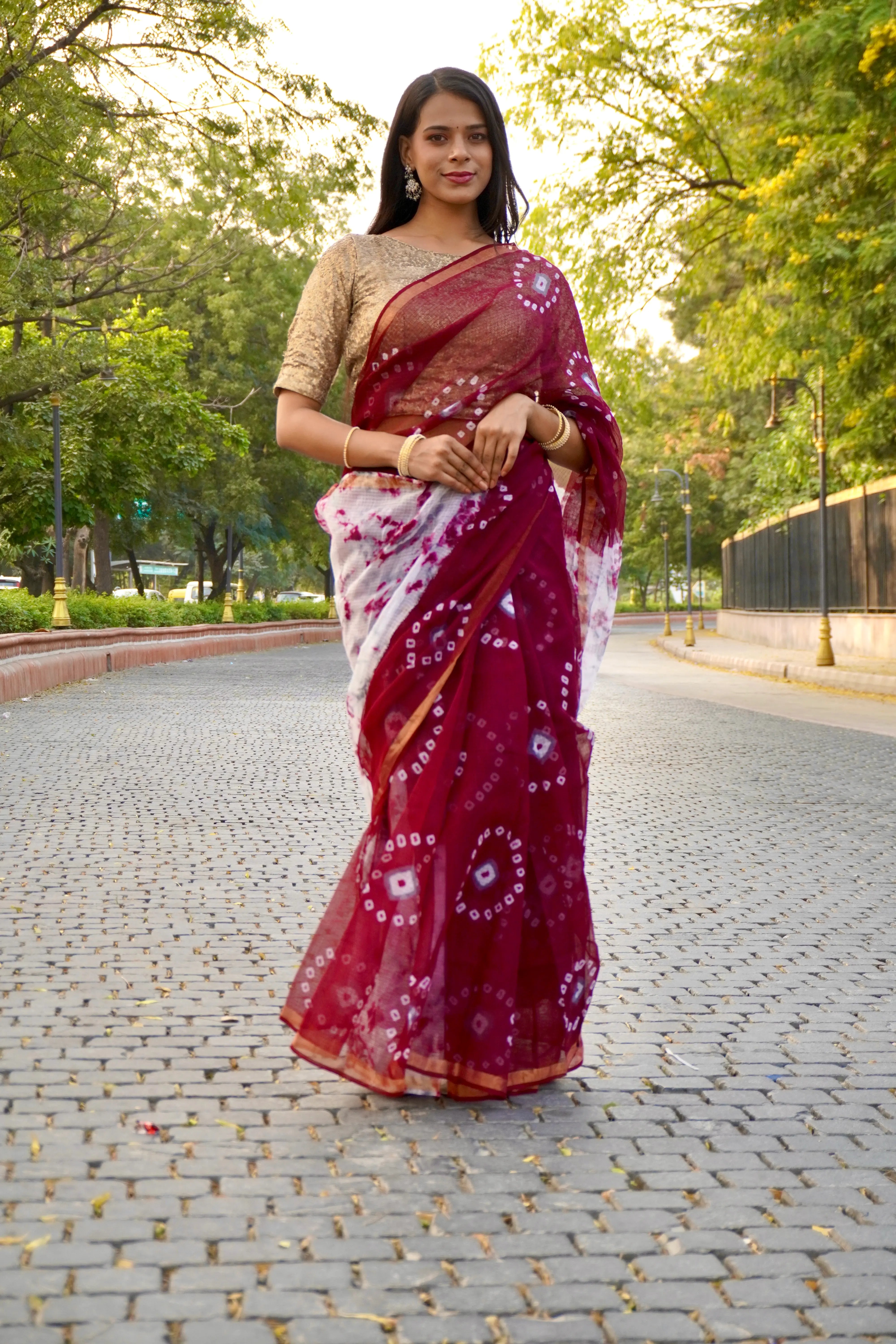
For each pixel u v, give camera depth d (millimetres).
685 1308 2119
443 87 3102
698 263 21781
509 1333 2020
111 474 29219
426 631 2959
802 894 5672
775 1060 3463
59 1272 2152
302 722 13312
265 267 41219
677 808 8117
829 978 4328
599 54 19453
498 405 3006
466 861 2910
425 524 2986
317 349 3088
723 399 45219
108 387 26797
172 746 10953
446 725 2918
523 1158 2721
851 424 20141
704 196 20750
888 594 24859
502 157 3166
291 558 57844
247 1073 3207
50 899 5230
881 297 15977
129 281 31953
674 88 19844
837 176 16156
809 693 18875
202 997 3895
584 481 3271
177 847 6426
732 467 50062
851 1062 3461
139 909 5082
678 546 66938
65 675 18844
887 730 13320
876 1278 2234
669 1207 2502
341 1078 3141
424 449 2941
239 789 8492
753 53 18203
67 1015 3684
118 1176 2553
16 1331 1959
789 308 19906
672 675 23875
